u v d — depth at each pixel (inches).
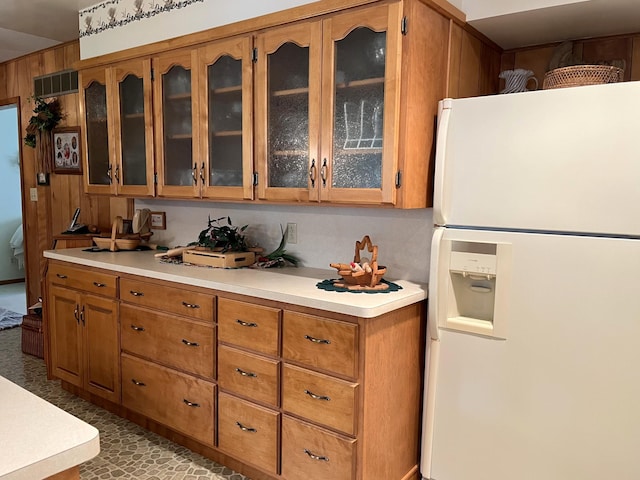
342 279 91.9
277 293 82.4
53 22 141.7
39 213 180.4
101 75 123.1
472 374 80.4
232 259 106.7
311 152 88.5
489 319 81.4
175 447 102.8
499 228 76.5
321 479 79.8
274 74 93.2
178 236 134.9
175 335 98.7
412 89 78.7
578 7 78.0
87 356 118.5
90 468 94.3
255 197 98.0
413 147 80.9
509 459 78.3
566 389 72.7
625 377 68.4
